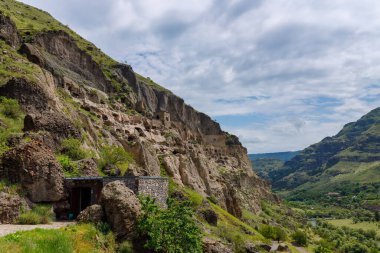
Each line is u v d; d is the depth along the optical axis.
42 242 20.92
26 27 111.88
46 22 151.88
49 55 94.12
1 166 30.41
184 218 28.98
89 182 32.22
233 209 97.69
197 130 175.12
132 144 68.75
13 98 49.44
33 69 63.06
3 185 29.42
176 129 130.38
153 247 26.03
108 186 28.23
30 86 52.12
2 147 35.88
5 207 27.23
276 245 90.50
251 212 122.69
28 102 50.72
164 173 73.06
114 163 55.38
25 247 19.67
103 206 27.27
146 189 32.88
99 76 113.00
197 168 93.38
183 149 93.75
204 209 60.16
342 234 175.00
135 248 26.00
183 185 75.69
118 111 96.38
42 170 30.84
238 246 55.31
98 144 59.31
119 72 136.00
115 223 26.42
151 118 115.25
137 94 140.75
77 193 32.72
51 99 55.03
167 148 90.31
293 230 139.00
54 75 78.56
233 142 187.62
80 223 26.33
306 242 114.69
